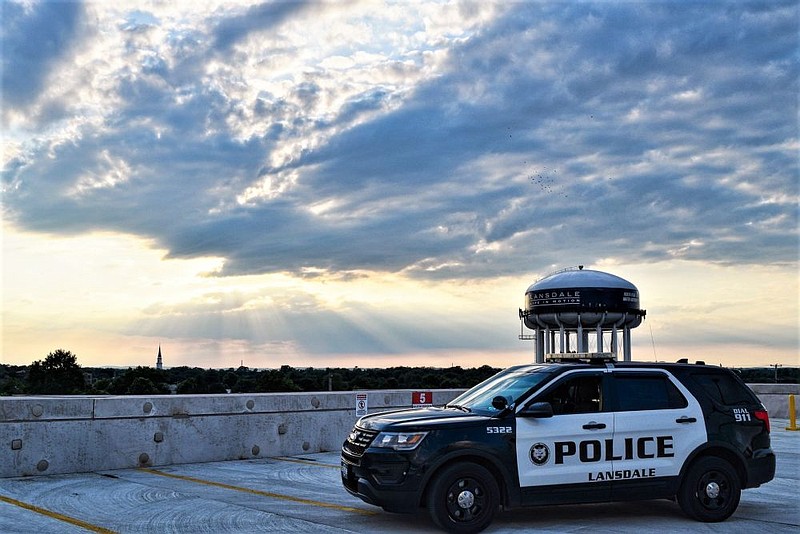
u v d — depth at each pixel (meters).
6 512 9.91
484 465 8.94
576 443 9.13
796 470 13.75
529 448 8.97
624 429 9.31
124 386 103.38
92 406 13.62
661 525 9.27
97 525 9.13
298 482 12.37
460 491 8.68
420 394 18.27
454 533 8.59
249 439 15.40
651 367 9.77
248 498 10.90
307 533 8.73
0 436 12.70
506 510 10.20
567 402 9.33
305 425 16.22
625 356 38.25
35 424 13.04
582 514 9.95
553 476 9.00
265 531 8.84
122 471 13.59
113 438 13.78
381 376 94.31
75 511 9.97
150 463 14.15
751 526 9.23
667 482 9.38
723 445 9.60
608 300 36.97
